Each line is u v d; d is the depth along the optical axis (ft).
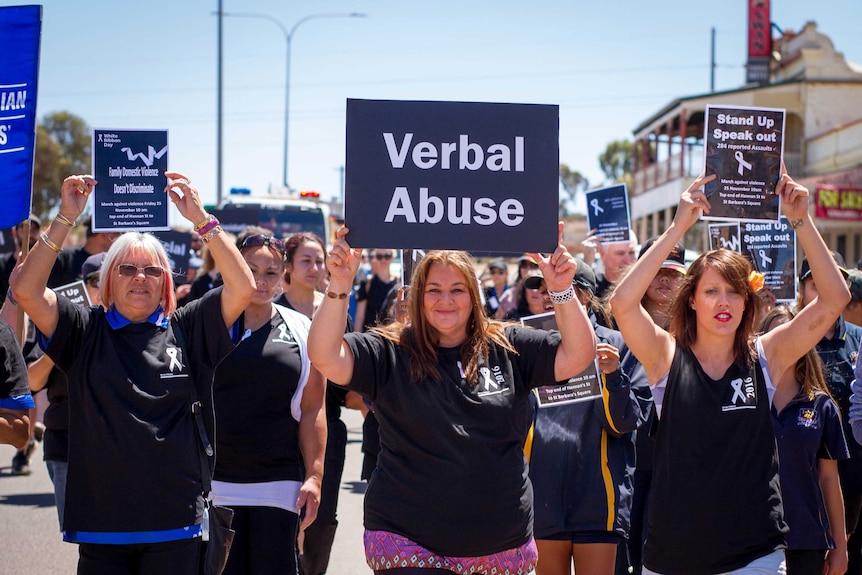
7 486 31.19
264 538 15.42
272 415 15.70
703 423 12.89
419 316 12.40
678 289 13.67
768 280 21.83
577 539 15.72
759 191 14.97
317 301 20.62
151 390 13.05
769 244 21.86
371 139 12.60
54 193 152.35
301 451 16.14
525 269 32.24
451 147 12.67
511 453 12.29
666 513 12.93
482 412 12.09
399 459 12.21
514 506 12.12
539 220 12.69
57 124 159.94
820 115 96.78
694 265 13.47
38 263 12.85
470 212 12.66
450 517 11.87
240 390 15.57
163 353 13.28
